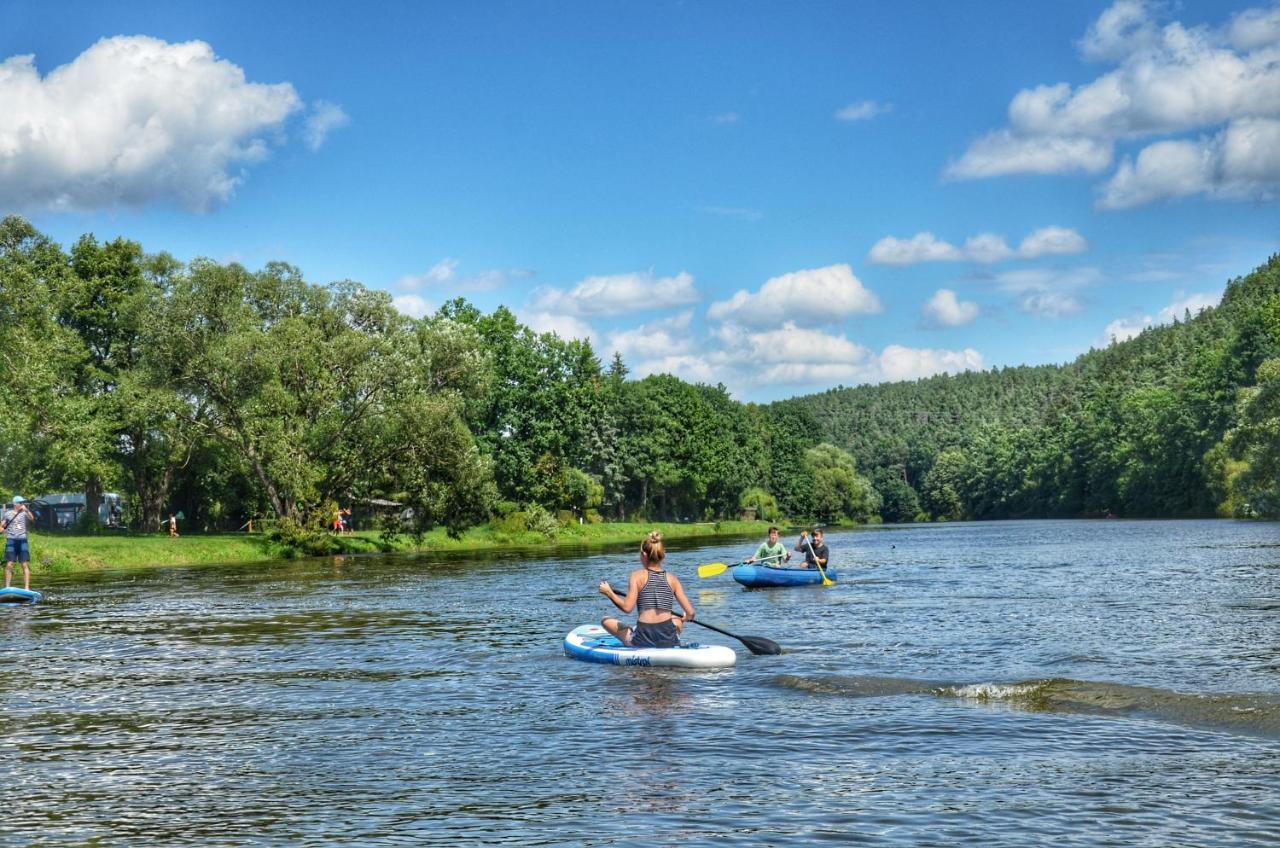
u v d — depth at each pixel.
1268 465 74.19
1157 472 114.94
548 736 9.35
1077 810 6.92
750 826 6.69
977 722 9.62
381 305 53.03
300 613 20.98
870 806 7.09
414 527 55.72
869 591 24.75
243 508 66.88
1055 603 20.59
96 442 49.81
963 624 17.22
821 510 144.75
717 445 117.94
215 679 12.83
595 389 98.12
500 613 20.66
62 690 12.14
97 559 40.16
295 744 9.21
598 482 94.12
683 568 37.06
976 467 181.00
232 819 7.02
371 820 6.95
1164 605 19.77
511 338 72.19
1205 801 7.07
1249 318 104.62
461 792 7.59
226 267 48.78
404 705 10.94
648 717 10.11
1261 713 9.56
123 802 7.46
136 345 51.75
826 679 11.85
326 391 49.59
